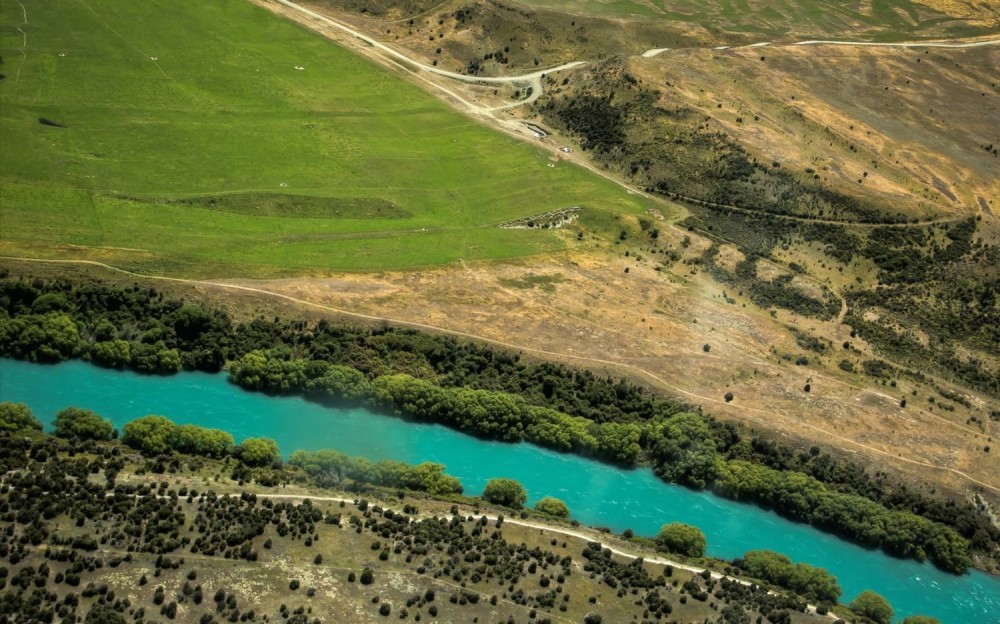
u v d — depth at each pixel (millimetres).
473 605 149375
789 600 162500
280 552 153000
